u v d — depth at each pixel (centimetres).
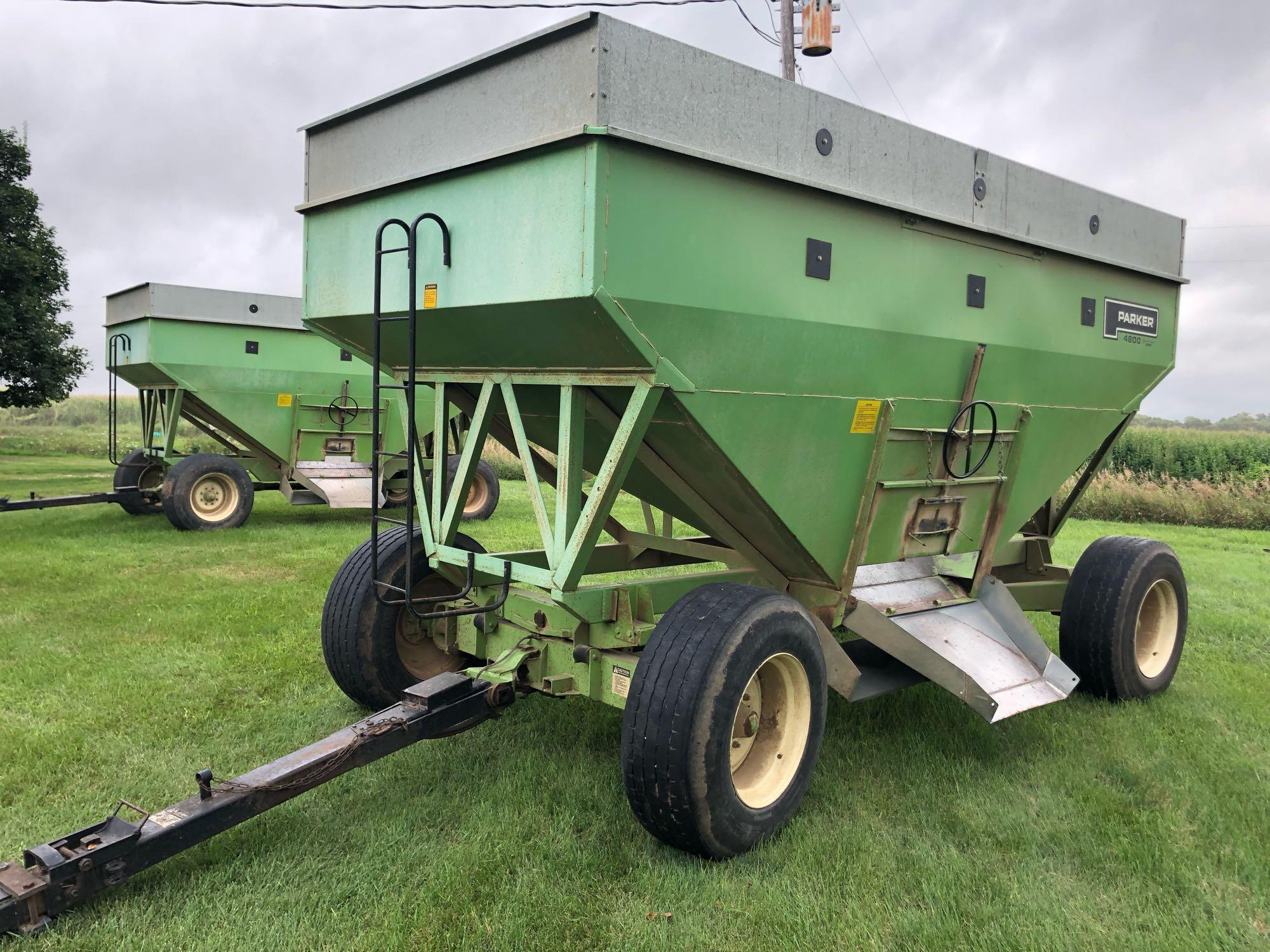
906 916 273
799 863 306
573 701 459
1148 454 1838
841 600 410
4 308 1873
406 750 394
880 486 407
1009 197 430
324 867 295
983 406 446
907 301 387
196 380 1074
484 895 280
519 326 314
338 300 387
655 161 285
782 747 335
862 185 357
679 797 288
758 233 321
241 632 578
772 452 353
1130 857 316
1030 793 370
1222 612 720
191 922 261
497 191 304
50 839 308
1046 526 579
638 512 1191
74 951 246
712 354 315
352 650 413
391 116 348
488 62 304
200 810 269
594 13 264
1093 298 495
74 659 513
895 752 408
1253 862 314
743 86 310
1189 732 445
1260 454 1781
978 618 448
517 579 357
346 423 1179
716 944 259
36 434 3159
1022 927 271
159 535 1002
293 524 1134
